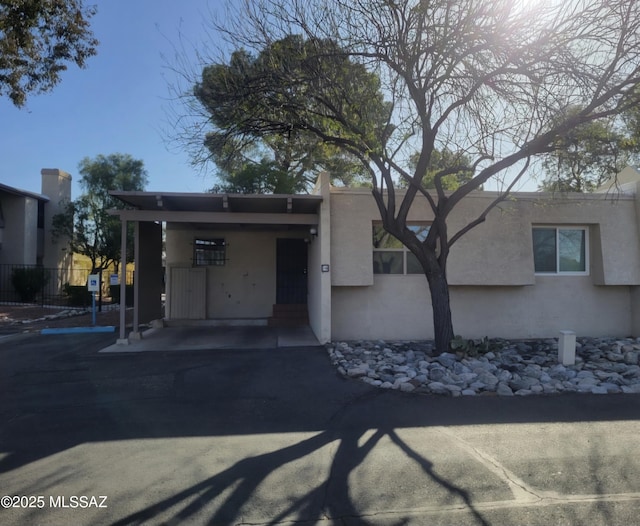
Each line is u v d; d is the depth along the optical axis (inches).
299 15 342.6
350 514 143.4
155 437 204.7
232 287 587.5
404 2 319.3
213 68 367.6
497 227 437.4
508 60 319.6
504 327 452.1
